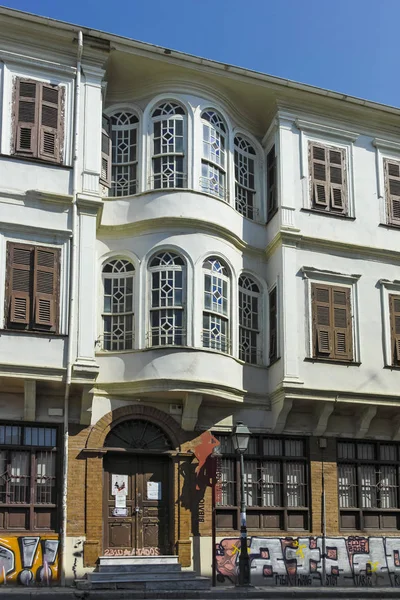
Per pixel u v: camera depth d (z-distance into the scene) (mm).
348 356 21016
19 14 19094
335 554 20125
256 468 20219
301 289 20984
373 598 18172
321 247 21562
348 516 20781
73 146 19312
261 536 19625
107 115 20938
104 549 18438
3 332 17656
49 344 17953
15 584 17344
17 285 18031
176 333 19344
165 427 19406
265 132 22875
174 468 19203
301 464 20656
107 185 20391
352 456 21234
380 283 22062
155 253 19812
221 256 20312
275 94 21969
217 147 21281
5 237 18203
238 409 20312
